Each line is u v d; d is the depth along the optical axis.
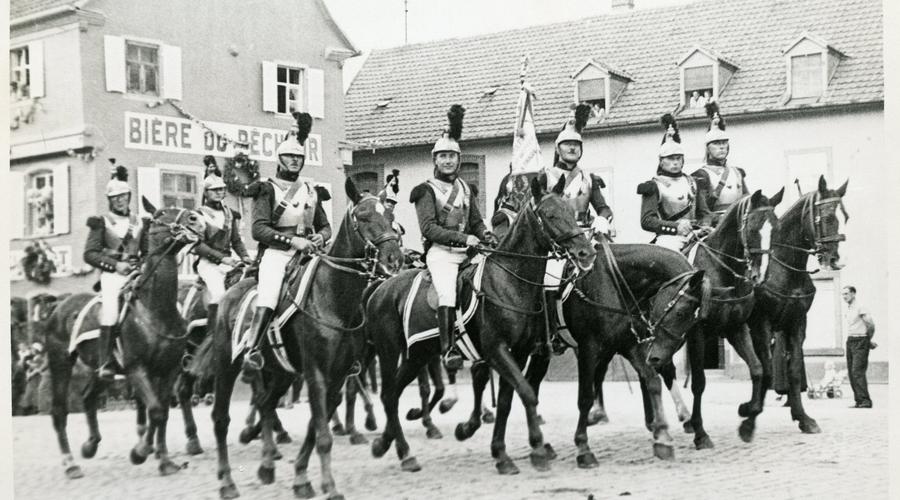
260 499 9.58
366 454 12.27
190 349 12.66
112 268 11.21
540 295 10.41
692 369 11.85
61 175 20.02
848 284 22.86
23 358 18.41
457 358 10.62
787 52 24.11
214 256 12.77
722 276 11.85
